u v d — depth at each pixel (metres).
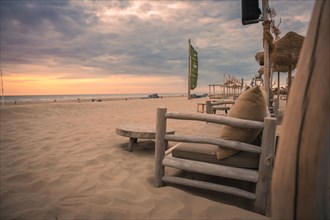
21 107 10.39
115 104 15.82
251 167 2.28
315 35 0.56
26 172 3.14
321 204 0.55
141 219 2.05
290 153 0.58
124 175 3.02
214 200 2.44
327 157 0.54
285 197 0.59
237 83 18.64
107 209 2.19
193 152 2.52
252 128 2.19
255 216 2.04
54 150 4.20
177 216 2.06
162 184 2.69
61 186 2.73
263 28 4.28
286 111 0.62
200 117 2.39
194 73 18.73
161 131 2.64
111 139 5.09
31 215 2.13
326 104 0.53
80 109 11.89
